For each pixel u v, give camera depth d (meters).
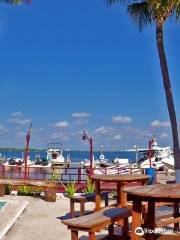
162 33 19.48
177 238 7.33
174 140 19.03
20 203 14.81
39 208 14.44
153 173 19.91
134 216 7.16
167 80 19.42
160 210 10.47
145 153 53.19
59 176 20.89
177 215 9.70
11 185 17.78
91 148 21.05
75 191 18.22
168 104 19.25
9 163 52.19
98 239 9.17
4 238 10.04
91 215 8.38
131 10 20.62
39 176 25.30
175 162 18.89
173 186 7.68
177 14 18.56
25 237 10.20
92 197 12.12
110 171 28.95
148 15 20.48
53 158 54.09
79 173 20.89
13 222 11.64
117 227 10.92
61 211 13.96
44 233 10.62
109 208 9.22
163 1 18.42
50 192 16.05
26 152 20.72
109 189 17.27
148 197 7.05
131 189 7.33
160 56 19.47
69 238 10.11
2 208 13.60
